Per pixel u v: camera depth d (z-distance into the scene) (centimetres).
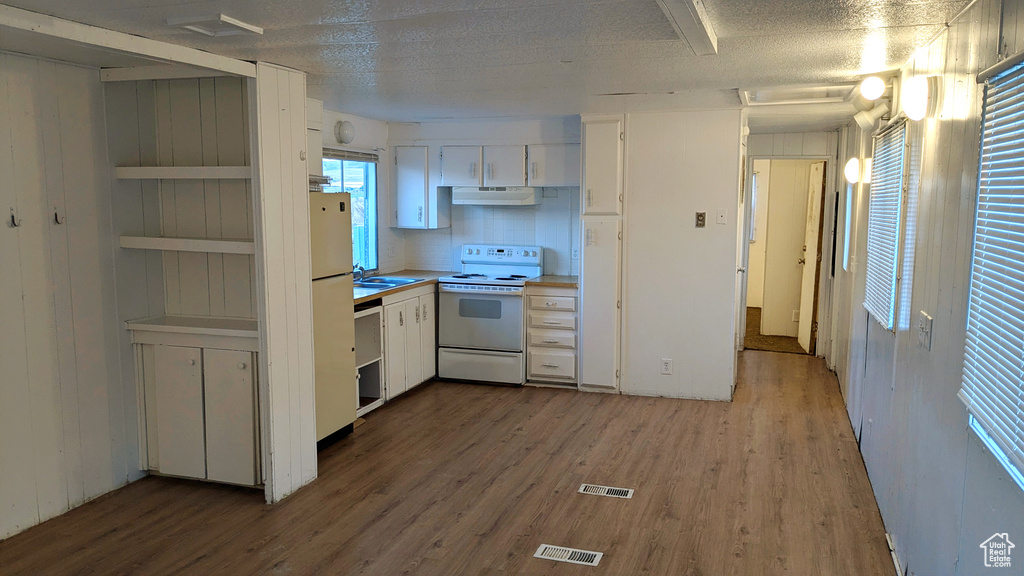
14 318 332
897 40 304
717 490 388
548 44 320
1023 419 150
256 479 385
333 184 579
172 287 410
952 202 230
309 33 297
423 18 274
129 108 385
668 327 566
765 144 719
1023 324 152
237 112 383
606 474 412
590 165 564
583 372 589
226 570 304
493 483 398
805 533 338
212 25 280
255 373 377
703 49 311
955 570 210
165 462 399
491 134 618
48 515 351
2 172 324
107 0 245
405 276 638
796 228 841
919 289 279
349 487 393
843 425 504
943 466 228
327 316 448
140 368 398
